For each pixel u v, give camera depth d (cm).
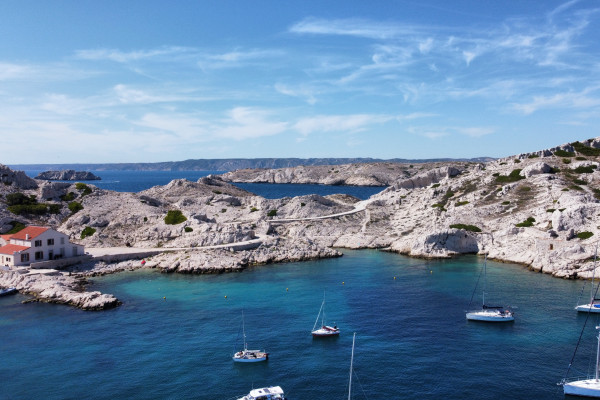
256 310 8181
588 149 19138
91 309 8181
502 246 12950
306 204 18188
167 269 11244
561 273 10362
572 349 6425
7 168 15812
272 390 5194
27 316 7844
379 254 13712
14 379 5606
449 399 5128
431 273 10969
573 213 12262
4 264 10606
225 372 5797
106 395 5247
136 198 16250
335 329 7031
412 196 18650
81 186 16200
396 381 5547
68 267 11062
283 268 11731
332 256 13225
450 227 14225
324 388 5394
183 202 18362
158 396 5225
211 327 7338
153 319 7700
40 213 14275
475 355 6256
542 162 17250
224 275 10919
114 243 13400
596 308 7850
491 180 17638
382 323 7506
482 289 9438
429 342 6706
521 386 5409
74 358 6175
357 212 17738
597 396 5084
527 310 8069
